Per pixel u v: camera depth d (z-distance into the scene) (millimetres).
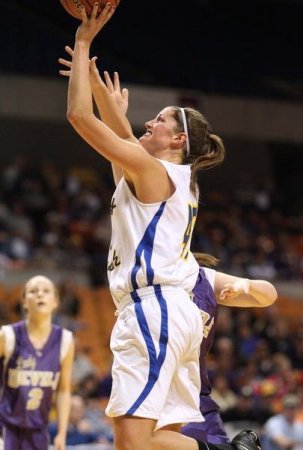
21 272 20750
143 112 20312
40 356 7395
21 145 28328
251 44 26906
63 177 26938
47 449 7410
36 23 23547
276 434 12867
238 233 25656
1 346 7359
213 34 26812
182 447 4266
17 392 7324
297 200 29781
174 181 4434
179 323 4270
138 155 4309
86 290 21062
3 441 7281
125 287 4344
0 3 23641
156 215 4379
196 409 4422
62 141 28953
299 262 25344
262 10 28188
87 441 11078
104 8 4449
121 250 4414
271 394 15336
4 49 22266
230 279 5215
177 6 27609
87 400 13094
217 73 24688
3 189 24594
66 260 21688
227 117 23609
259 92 24375
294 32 27953
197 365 4473
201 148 4699
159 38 25562
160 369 4195
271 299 5270
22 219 23109
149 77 23641
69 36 23625
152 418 4156
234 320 19344
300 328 19891
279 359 17203
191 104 21438
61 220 23641
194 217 4562
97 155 29359
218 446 4426
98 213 25000
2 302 18141
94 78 4941
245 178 30391
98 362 17859
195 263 4570
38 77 21906
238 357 17234
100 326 19438
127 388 4191
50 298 7441
